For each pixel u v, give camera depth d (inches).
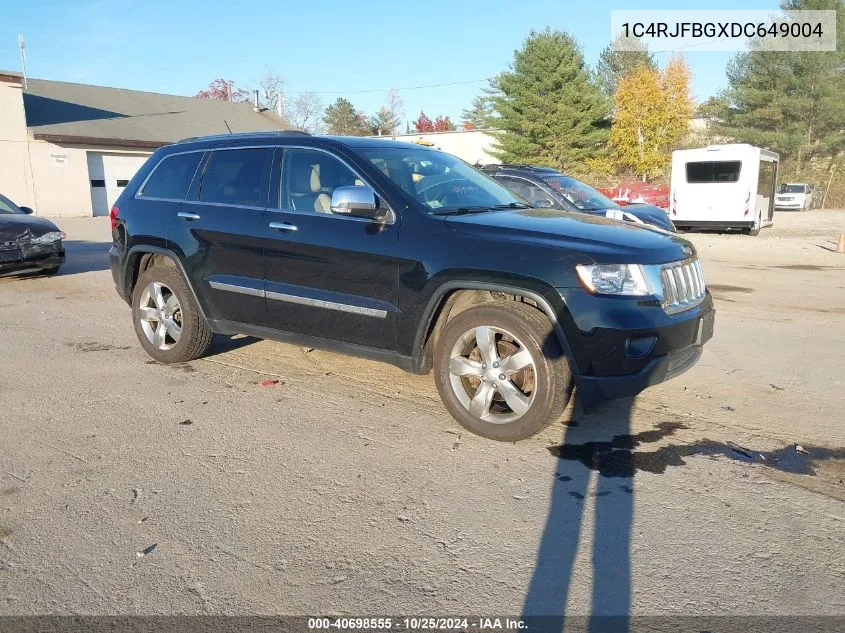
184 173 234.8
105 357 251.3
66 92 1311.5
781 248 677.9
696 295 178.4
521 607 108.1
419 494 145.0
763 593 111.6
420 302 175.9
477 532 130.0
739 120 1814.7
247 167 217.6
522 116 1706.4
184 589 112.7
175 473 154.9
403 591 112.2
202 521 134.1
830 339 283.4
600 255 158.7
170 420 187.3
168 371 233.5
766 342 277.7
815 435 177.8
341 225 190.1
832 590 112.3
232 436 176.1
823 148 1755.7
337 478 152.5
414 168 203.9
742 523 133.5
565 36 1678.2
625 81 1676.9
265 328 210.5
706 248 679.1
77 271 479.2
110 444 171.0
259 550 124.1
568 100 1662.2
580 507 139.5
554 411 163.9
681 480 151.8
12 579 115.4
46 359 248.5
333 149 199.9
